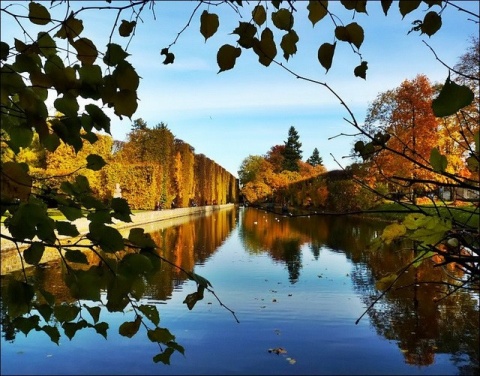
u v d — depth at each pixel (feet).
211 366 14.70
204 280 3.39
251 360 15.28
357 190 83.35
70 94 3.04
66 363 14.65
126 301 3.32
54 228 3.22
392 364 14.92
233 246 50.47
